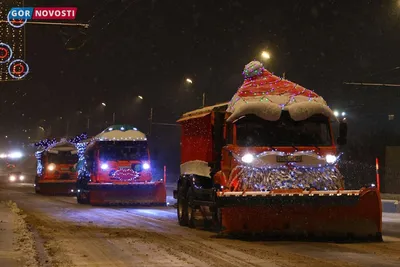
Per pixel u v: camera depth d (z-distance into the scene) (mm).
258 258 11789
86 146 32938
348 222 14719
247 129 15633
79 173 32938
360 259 11664
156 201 29062
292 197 14281
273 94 16109
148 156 30219
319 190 15078
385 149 41625
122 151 29969
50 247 13398
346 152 45219
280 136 15594
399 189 39500
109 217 22156
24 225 17953
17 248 12867
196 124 18922
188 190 18750
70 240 14773
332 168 15516
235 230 14789
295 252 12695
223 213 14812
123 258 11820
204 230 17578
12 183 66188
